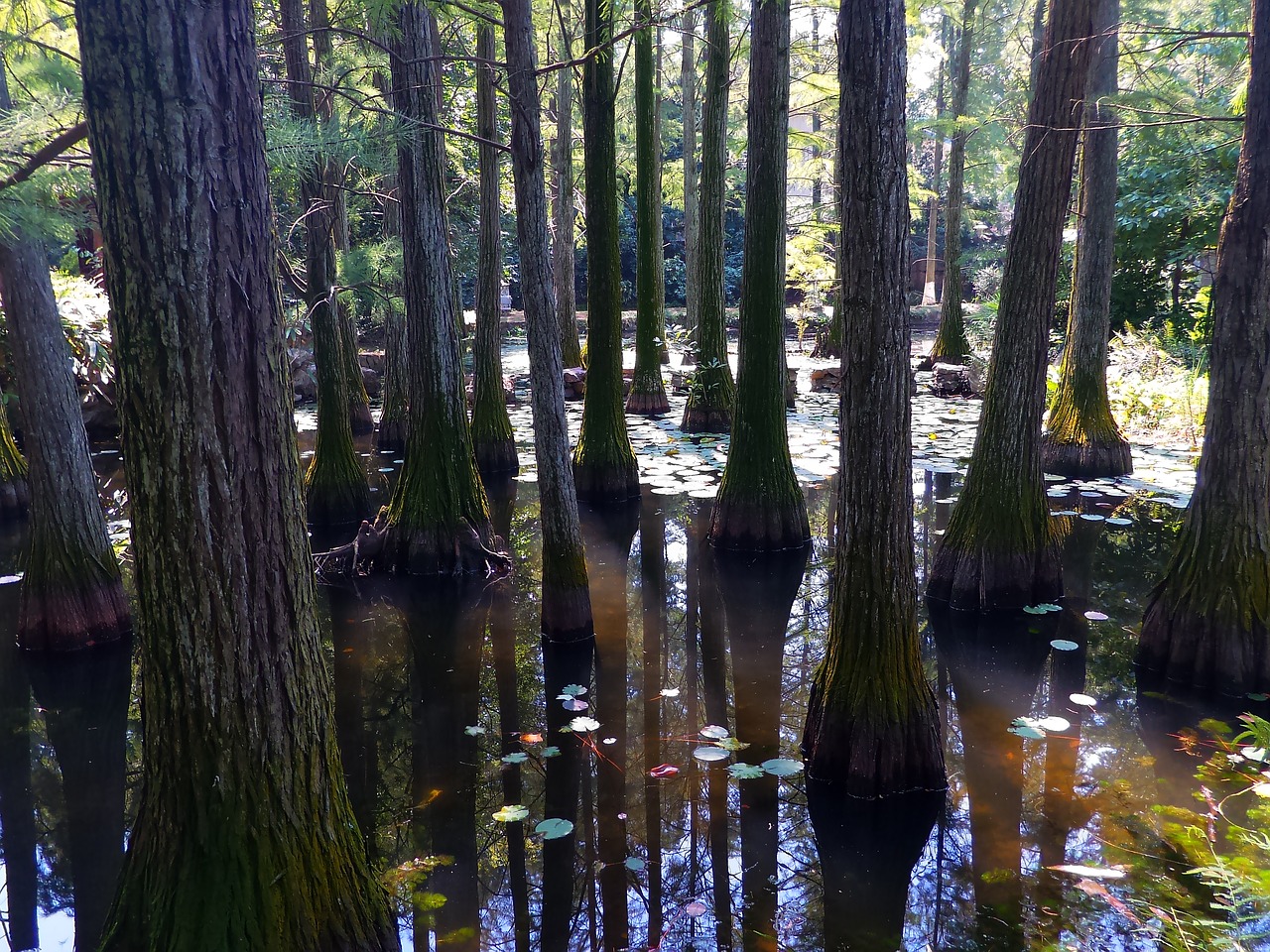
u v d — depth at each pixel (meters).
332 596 6.85
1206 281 15.47
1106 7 7.30
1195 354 12.29
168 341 2.11
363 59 8.24
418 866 3.47
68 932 3.17
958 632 5.84
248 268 2.19
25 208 2.77
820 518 8.80
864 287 3.58
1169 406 11.80
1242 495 4.77
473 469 7.55
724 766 4.21
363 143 4.74
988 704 4.79
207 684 2.30
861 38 3.36
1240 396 4.73
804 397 16.25
